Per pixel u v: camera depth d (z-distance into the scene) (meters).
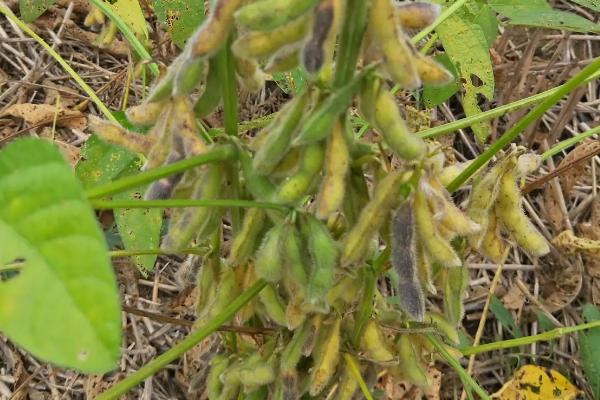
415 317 0.72
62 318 0.59
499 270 0.97
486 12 0.95
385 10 0.66
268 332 0.81
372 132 1.02
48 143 0.60
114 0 0.92
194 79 0.69
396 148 0.68
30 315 0.59
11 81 1.26
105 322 0.59
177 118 0.71
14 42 1.31
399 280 0.72
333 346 0.77
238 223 0.77
